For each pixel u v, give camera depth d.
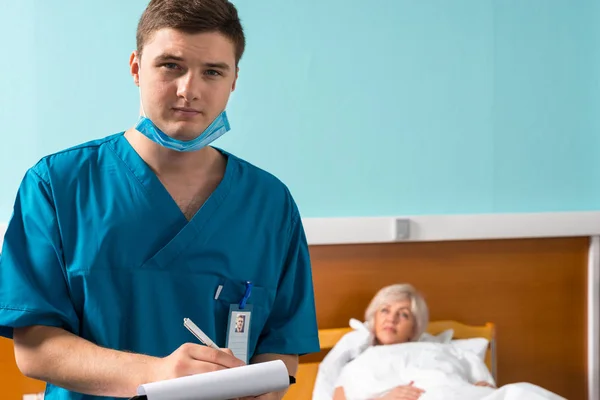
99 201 1.02
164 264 1.02
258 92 2.41
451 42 2.60
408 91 2.57
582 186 2.76
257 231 1.11
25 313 0.94
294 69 2.45
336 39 2.48
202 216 1.06
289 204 1.17
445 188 2.62
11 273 0.96
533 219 2.65
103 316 0.98
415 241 2.56
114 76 2.26
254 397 0.92
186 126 0.97
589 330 2.75
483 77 2.64
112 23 2.24
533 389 2.13
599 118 2.77
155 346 1.01
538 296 2.70
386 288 2.49
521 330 2.69
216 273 1.05
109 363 0.88
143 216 1.02
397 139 2.56
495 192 2.67
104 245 0.99
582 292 2.76
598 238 2.74
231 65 0.99
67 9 2.20
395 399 2.18
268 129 2.43
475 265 2.64
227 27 0.97
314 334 1.15
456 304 2.62
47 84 2.20
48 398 1.03
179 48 0.94
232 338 1.05
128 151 1.06
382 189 2.56
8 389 2.07
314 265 2.48
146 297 1.01
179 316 1.03
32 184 1.01
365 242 2.49
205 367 0.83
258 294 1.09
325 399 2.29
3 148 2.17
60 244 0.99
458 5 2.60
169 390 0.74
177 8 0.95
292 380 0.85
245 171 1.13
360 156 2.53
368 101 2.53
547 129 2.72
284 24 2.43
